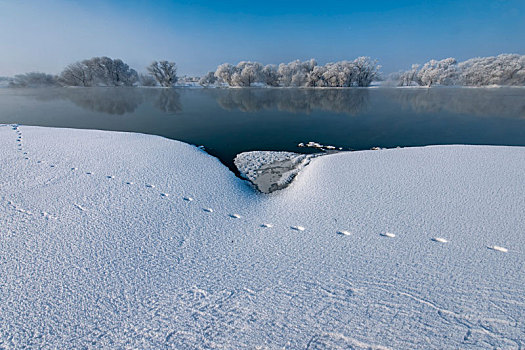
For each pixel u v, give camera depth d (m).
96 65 59.12
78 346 3.10
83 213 5.92
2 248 4.73
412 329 3.17
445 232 5.05
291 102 32.19
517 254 4.36
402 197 6.47
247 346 3.06
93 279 4.10
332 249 4.75
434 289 3.75
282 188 8.32
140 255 4.68
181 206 6.44
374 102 31.00
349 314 3.42
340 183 7.48
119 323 3.38
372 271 4.17
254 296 3.78
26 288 3.90
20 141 11.46
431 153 9.73
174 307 3.62
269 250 4.83
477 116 21.08
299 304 3.60
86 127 17.73
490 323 3.20
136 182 7.62
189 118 21.80
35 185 7.21
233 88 55.72
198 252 4.82
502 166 8.10
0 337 3.20
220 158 11.75
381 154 9.95
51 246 4.82
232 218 6.04
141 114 23.80
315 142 14.31
